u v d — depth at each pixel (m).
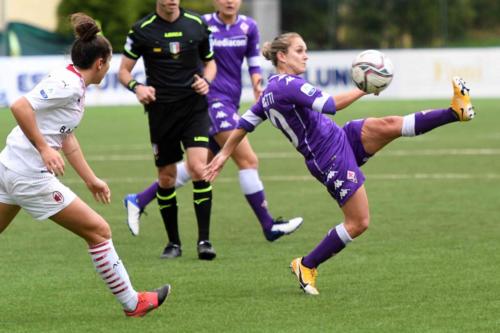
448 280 17.64
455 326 14.40
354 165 16.61
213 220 25.39
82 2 81.75
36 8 94.25
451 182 31.48
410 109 61.31
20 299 16.75
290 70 16.95
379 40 87.44
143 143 45.69
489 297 16.27
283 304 16.06
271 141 46.94
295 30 95.50
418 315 15.11
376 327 14.42
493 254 20.05
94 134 50.38
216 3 23.64
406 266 18.98
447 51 71.12
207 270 19.14
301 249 21.33
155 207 28.11
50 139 14.41
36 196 14.53
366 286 17.30
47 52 79.69
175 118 20.70
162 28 20.69
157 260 20.36
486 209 26.08
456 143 43.91
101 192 15.20
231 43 23.47
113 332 14.43
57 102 14.12
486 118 56.84
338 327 14.47
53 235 23.36
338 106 16.66
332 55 70.31
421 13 86.00
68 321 15.16
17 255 20.91
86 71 14.50
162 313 15.57
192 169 20.56
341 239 16.59
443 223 23.97
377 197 28.50
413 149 41.81
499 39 86.75
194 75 20.80
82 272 19.06
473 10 87.50
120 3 81.88
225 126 23.22
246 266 19.48
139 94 20.44
